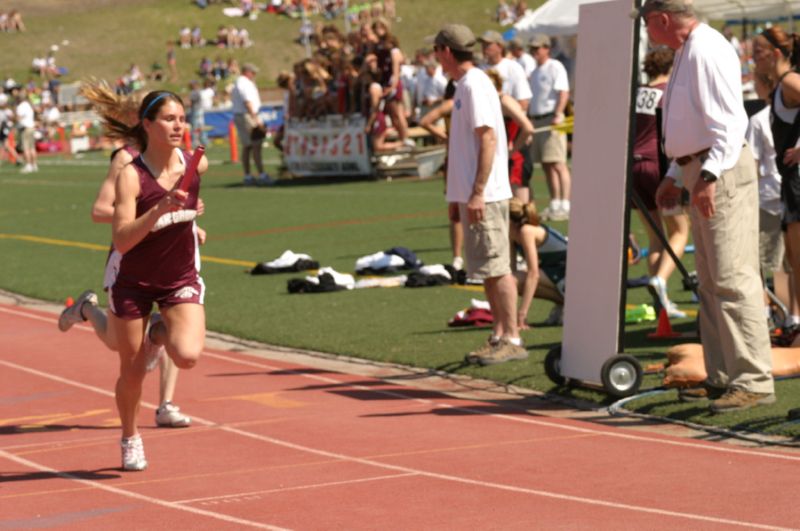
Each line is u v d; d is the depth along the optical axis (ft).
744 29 219.00
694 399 62.69
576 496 47.62
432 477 51.65
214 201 203.82
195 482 52.90
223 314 100.68
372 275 117.50
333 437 60.49
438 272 109.60
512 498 47.75
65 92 478.59
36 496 51.65
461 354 79.10
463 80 73.46
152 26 617.21
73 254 147.95
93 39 604.49
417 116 226.99
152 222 50.72
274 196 206.28
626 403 63.46
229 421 65.62
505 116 88.48
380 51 221.87
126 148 57.11
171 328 53.21
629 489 48.29
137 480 53.83
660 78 85.92
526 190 113.39
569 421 61.77
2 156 365.81
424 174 168.14
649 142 84.02
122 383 54.54
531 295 85.20
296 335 89.81
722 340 60.23
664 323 80.28
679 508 45.19
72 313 60.75
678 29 59.11
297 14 622.95
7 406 72.33
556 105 144.56
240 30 604.49
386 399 69.41
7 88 483.10
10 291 122.01
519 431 60.03
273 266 122.72
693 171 59.72
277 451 58.18
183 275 53.31
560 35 198.18
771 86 71.67
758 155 77.77
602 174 65.16
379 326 91.09
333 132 227.61
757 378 59.82
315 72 231.09
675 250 81.20
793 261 73.10
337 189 211.41
